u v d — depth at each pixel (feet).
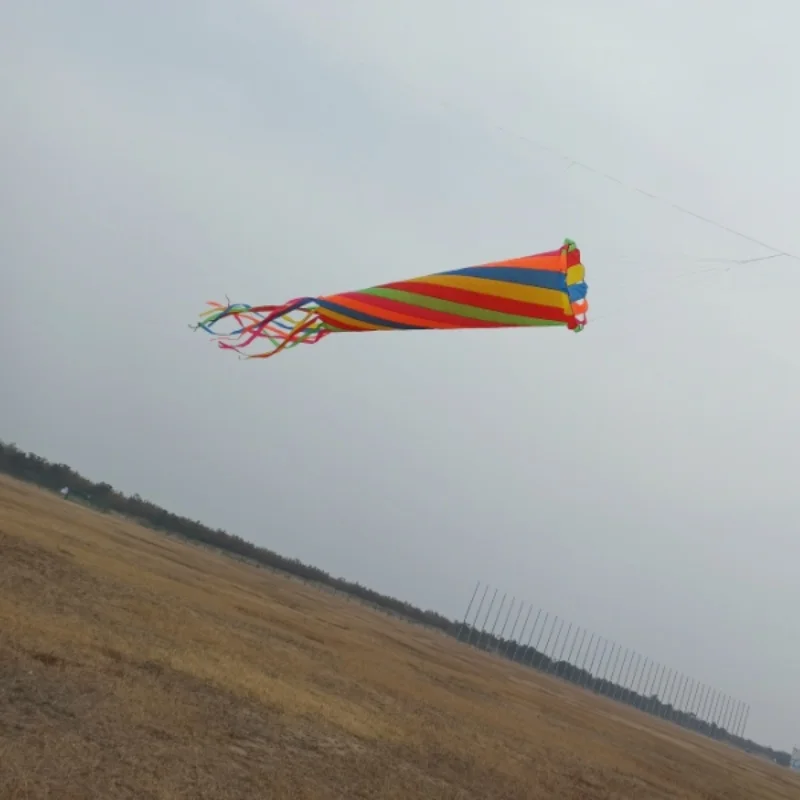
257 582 178.91
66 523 123.13
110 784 31.42
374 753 51.93
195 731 41.96
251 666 64.90
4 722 34.12
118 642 54.03
